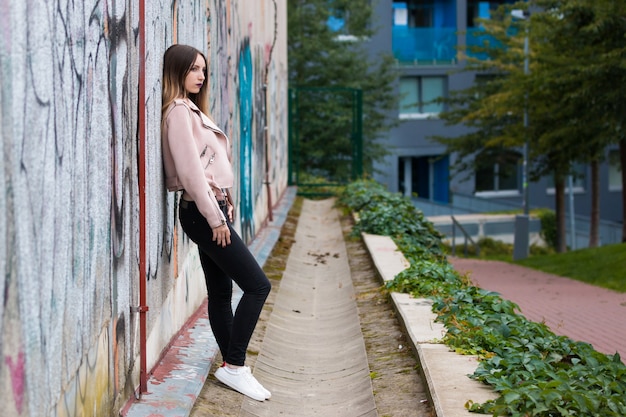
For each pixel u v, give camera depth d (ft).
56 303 10.42
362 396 18.01
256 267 16.79
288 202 56.29
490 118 107.24
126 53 14.21
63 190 10.70
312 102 100.58
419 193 161.68
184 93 16.55
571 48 72.13
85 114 11.71
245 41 35.32
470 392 15.28
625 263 71.41
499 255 122.62
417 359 18.58
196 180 15.71
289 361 21.75
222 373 17.39
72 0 11.03
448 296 23.41
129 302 14.71
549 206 158.71
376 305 26.14
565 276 73.31
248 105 35.78
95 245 12.34
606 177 159.12
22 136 9.20
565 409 13.79
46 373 10.03
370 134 111.96
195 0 21.88
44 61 9.89
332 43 109.29
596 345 36.91
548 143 83.71
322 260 38.40
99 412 12.66
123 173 14.08
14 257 8.98
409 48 151.12
